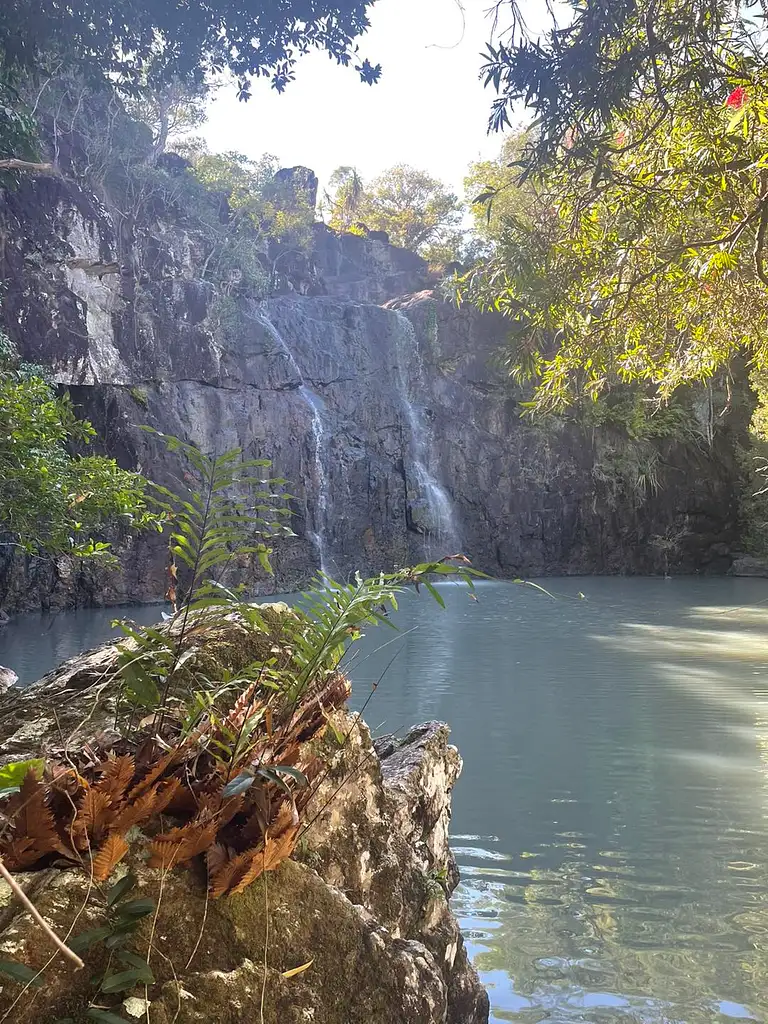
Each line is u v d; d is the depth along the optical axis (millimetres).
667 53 5348
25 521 11070
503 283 7332
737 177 6543
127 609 24828
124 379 26984
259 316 33062
